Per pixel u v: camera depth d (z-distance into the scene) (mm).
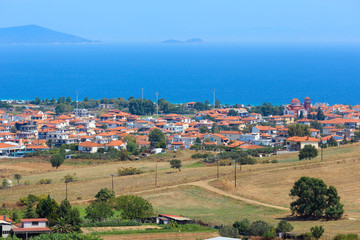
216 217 177125
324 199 173625
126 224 166250
